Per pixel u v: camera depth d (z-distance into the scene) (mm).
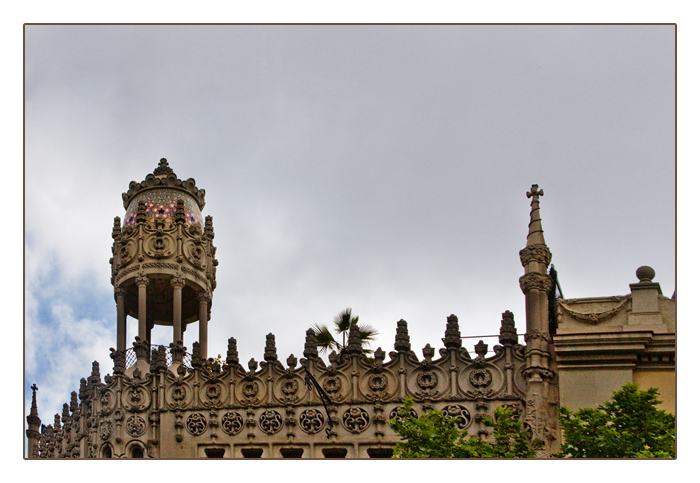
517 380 37000
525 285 37656
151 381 40781
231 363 40000
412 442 33688
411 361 38125
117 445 40344
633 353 35531
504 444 33812
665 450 31844
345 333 46000
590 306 36562
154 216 46375
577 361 35906
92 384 42250
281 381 39219
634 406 32781
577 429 32844
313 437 38250
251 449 38812
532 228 38375
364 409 38062
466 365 37562
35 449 47125
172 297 48062
